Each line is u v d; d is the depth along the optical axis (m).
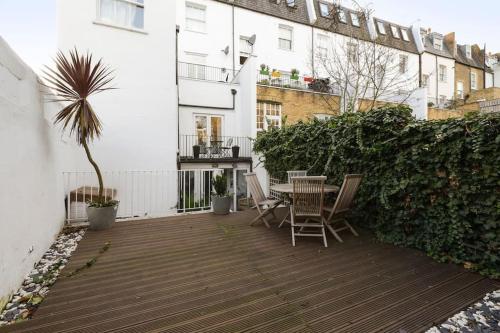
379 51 9.11
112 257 3.18
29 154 2.79
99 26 6.46
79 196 4.93
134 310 2.04
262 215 4.61
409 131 3.50
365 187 4.20
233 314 2.00
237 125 10.77
